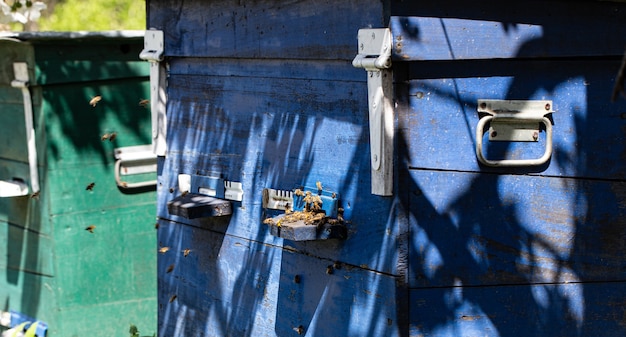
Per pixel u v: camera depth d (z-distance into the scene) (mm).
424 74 2588
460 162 2645
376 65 2535
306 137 2988
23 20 5156
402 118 2580
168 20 3670
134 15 6293
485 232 2693
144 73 4703
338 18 2748
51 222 4559
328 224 2807
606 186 2805
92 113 4594
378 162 2596
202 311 3641
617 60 2781
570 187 2768
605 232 2814
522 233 2732
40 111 4473
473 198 2670
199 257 3637
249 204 3311
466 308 2697
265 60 3160
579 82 2750
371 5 2582
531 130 2711
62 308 4637
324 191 2906
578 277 2803
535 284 2764
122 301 4812
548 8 2666
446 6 2555
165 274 3895
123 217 4758
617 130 2799
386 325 2672
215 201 3414
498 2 2609
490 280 2713
